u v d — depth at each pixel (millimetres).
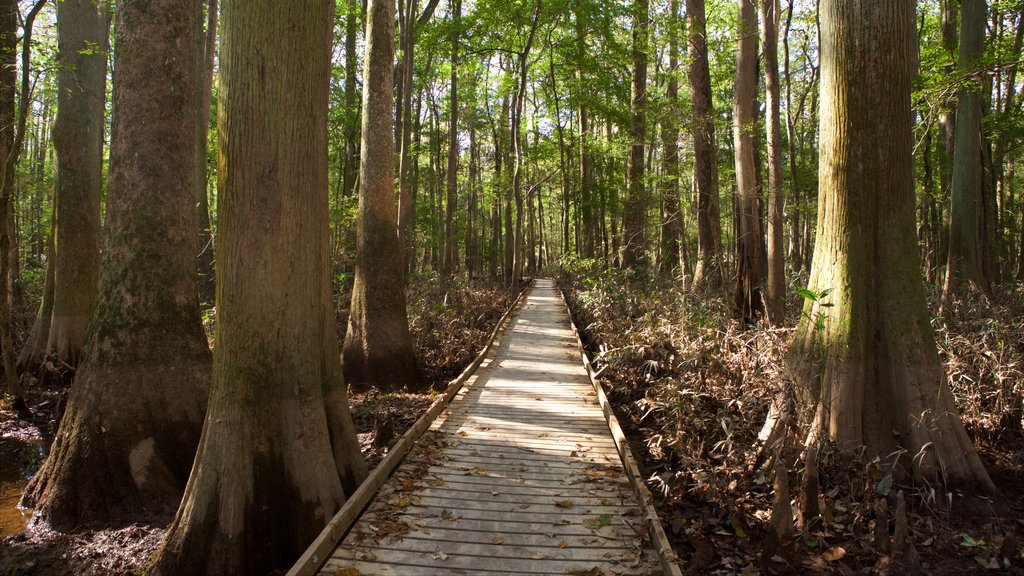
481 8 18203
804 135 27125
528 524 4387
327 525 4020
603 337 11828
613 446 6223
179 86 5922
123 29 5773
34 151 24578
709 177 12375
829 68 5570
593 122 28938
